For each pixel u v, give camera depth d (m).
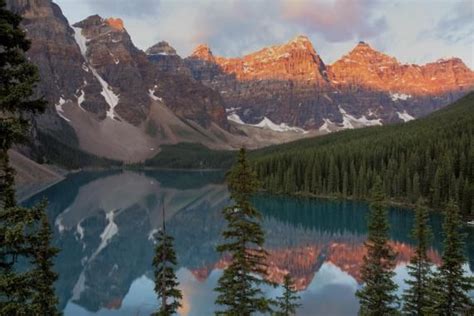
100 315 55.28
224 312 22.45
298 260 78.44
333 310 52.84
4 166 13.36
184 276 70.38
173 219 126.31
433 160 138.38
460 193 116.75
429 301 32.81
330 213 129.12
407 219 114.12
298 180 170.38
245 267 22.20
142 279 71.56
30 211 12.98
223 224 119.75
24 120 13.06
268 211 132.50
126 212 135.00
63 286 67.06
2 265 13.62
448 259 30.88
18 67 13.31
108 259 83.00
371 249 34.75
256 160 197.25
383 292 33.72
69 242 94.69
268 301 22.92
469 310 30.38
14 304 12.88
